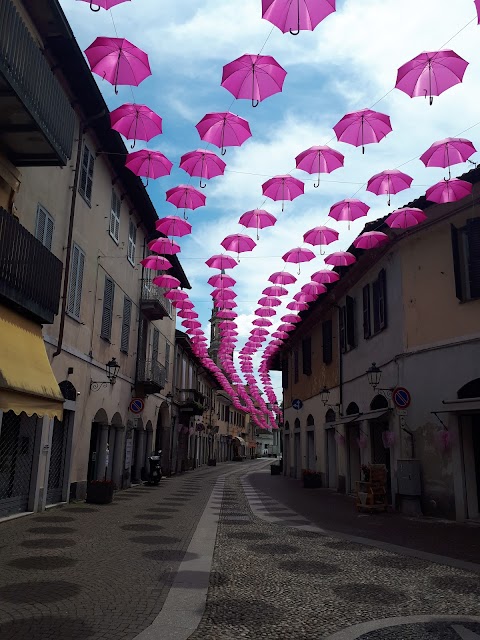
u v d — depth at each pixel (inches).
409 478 515.8
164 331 1045.8
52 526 384.8
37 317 417.7
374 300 654.5
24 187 426.3
